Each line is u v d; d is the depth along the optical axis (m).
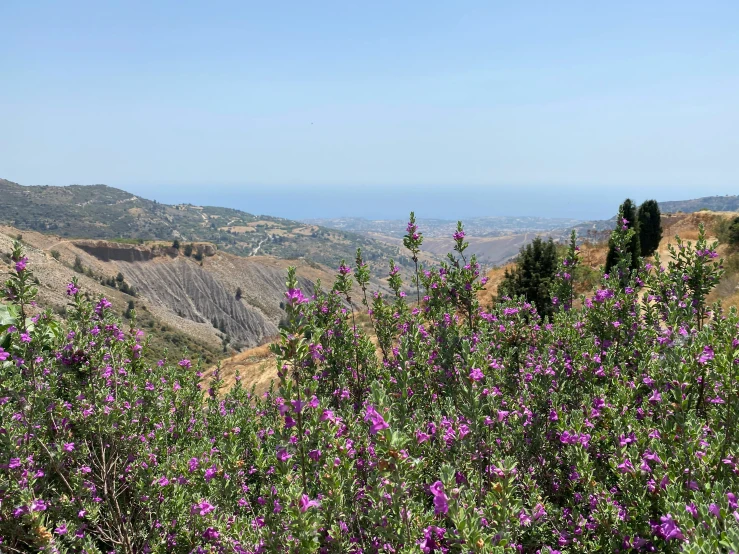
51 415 5.58
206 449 5.30
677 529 2.88
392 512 3.29
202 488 5.00
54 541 4.12
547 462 4.80
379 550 3.57
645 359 5.29
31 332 5.65
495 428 4.84
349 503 3.98
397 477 3.16
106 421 5.16
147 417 6.51
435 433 4.63
